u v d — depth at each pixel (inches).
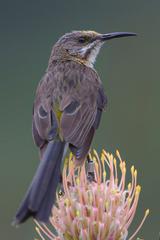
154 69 840.9
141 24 877.8
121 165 356.8
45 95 407.8
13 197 681.0
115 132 724.7
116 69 836.0
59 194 365.4
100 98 421.4
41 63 860.0
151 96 794.8
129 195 355.6
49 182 344.8
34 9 873.5
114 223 353.4
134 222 594.2
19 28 875.4
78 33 458.0
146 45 862.5
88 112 406.9
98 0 870.4
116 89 811.4
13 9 876.6
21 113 792.9
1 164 721.0
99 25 869.2
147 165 681.0
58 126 389.4
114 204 354.0
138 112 771.4
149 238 589.3
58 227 356.2
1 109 796.6
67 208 354.6
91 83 421.1
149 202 627.5
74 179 356.8
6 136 755.4
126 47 853.2
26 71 850.1
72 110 401.4
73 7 870.4
